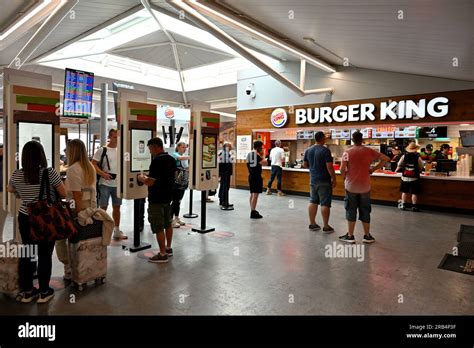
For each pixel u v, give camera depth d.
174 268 3.74
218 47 10.00
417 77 7.76
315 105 9.50
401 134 8.06
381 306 2.89
